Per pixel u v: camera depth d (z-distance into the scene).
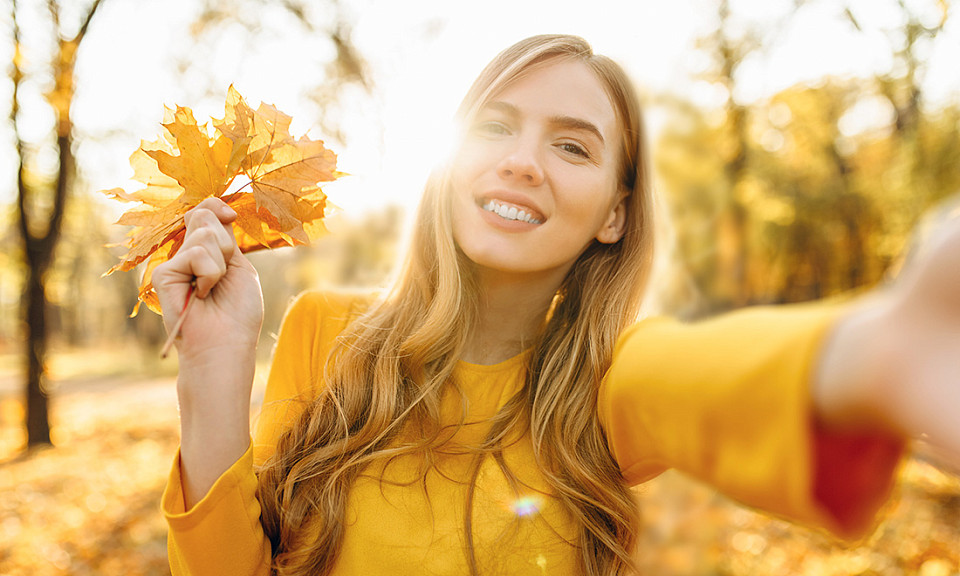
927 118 5.20
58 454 3.81
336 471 0.57
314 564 0.56
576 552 0.57
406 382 0.62
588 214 0.60
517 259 0.59
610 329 0.63
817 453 0.25
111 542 2.26
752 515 2.43
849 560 2.11
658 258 0.74
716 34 5.49
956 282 0.19
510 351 0.66
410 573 0.55
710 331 0.32
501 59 0.61
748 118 6.07
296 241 0.54
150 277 0.56
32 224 4.10
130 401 6.48
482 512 0.56
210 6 3.84
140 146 0.55
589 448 0.59
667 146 5.28
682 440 0.32
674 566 1.84
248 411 0.53
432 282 0.67
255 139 0.54
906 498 2.61
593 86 0.60
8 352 13.49
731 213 5.62
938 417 0.19
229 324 0.52
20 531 2.36
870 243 7.00
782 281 8.11
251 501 0.52
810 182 7.64
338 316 0.71
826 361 0.24
